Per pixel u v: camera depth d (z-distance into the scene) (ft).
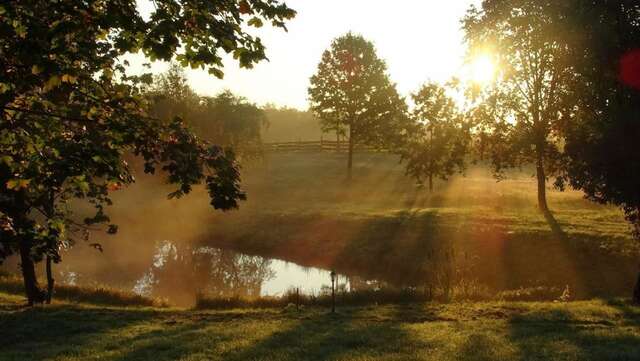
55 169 25.11
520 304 58.49
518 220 116.37
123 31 22.36
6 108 24.91
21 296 74.90
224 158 23.39
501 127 127.34
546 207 129.39
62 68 22.16
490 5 105.29
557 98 103.81
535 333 43.24
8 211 30.68
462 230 111.86
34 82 23.65
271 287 97.66
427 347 38.40
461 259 97.14
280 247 127.65
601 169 56.29
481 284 85.71
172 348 39.96
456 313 53.83
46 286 83.15
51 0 21.31
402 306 59.41
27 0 21.45
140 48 22.68
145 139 23.88
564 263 88.79
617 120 53.52
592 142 57.06
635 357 34.04
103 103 25.00
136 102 26.13
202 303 70.44
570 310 53.52
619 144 53.78
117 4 21.30
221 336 43.98
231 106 212.64
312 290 93.40
